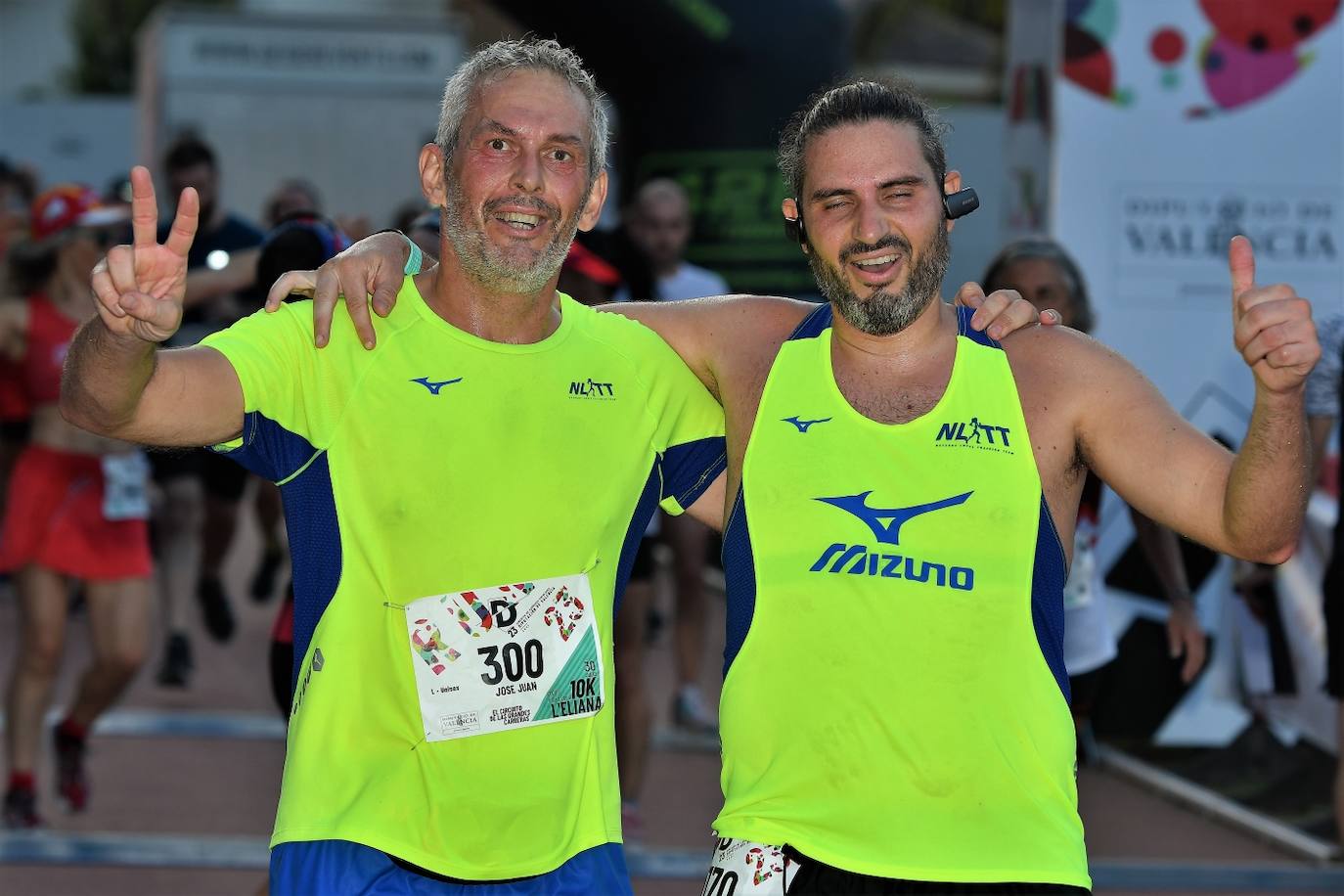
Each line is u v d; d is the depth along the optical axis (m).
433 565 7.26
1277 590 16.31
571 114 7.40
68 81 76.69
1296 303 6.39
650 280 15.39
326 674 7.22
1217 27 17.02
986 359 7.30
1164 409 7.15
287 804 7.22
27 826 14.20
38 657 14.24
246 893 12.63
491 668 7.26
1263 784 16.88
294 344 7.29
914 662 6.94
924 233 7.17
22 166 33.94
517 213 7.30
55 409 14.41
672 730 18.50
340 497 7.25
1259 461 6.59
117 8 74.94
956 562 7.01
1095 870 13.97
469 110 7.40
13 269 14.98
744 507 7.29
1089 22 17.00
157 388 6.76
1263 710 16.91
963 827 6.88
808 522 7.16
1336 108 17.16
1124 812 16.02
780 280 28.53
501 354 7.44
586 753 7.46
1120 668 17.55
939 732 6.90
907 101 7.32
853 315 7.22
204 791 15.52
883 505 7.11
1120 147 17.03
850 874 6.83
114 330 6.44
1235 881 13.75
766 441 7.34
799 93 29.06
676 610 18.30
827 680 7.00
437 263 7.77
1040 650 7.04
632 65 28.98
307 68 37.25
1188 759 17.75
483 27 39.19
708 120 28.94
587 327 7.74
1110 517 17.42
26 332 14.63
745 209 28.66
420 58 37.62
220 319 20.14
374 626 7.27
